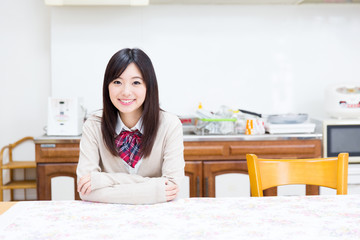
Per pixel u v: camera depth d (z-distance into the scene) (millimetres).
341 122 2967
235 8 3402
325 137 2975
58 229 1074
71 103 2883
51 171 2826
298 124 2969
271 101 3479
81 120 3025
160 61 3385
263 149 2893
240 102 3461
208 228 1075
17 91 3473
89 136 1601
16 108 3482
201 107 3293
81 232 1050
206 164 2875
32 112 3490
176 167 1568
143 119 1561
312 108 3512
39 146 2822
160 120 1614
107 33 3328
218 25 3402
